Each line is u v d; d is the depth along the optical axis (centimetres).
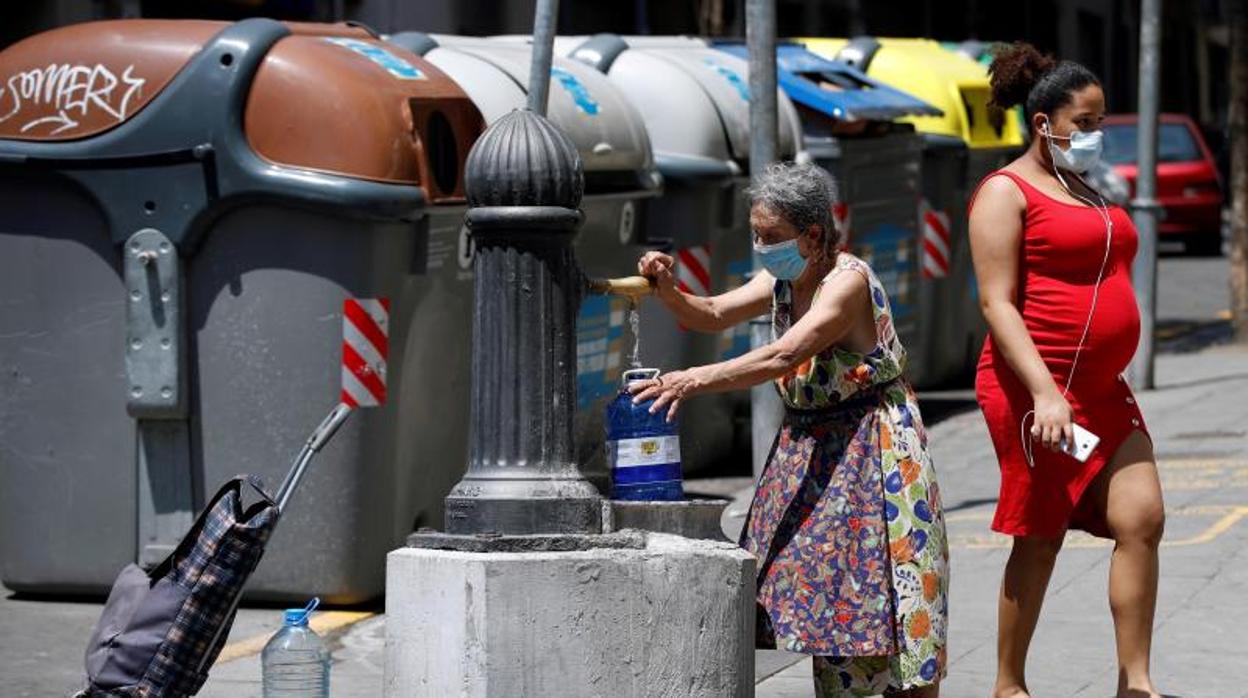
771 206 1398
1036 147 1606
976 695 1784
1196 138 7519
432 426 2292
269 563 2188
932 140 3850
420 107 2175
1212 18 14925
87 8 3938
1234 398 3681
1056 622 2050
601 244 2736
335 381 2148
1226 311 5762
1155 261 3834
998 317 1570
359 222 2122
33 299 2231
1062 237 1566
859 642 1390
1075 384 1577
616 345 2834
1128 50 13412
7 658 2022
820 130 3472
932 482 1419
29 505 2266
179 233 2155
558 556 1341
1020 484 1598
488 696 1327
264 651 1561
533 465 1388
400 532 2234
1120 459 1592
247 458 2180
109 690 1440
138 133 2156
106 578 2248
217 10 4322
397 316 2181
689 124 2973
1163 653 1919
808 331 1377
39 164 2186
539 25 2133
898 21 9300
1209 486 2784
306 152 2116
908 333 3838
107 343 2209
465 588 1331
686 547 1382
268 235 2148
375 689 1858
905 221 3772
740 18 5716
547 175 1376
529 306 1385
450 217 2250
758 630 1430
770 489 1441
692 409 3072
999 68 1638
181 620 1444
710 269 3030
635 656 1362
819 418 1419
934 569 1406
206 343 2177
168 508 2209
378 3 4944
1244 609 2084
